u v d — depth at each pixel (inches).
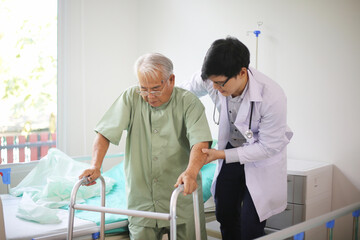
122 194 93.6
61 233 67.5
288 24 110.1
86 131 137.2
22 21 127.1
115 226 71.8
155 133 66.2
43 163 97.1
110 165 141.1
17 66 126.9
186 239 68.0
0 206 60.1
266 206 70.9
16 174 106.2
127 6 146.3
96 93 139.4
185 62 134.6
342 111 102.0
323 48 104.4
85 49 135.9
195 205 57.2
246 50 60.8
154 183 67.2
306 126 107.9
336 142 103.1
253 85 65.4
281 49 111.6
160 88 60.0
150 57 59.2
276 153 67.6
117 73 144.6
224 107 71.2
